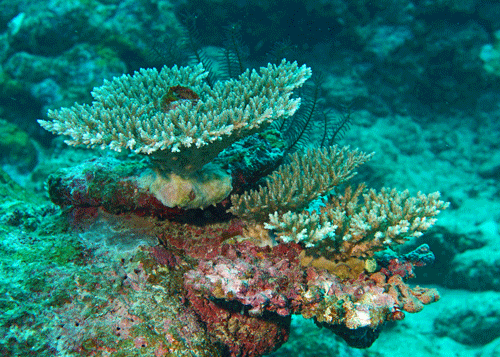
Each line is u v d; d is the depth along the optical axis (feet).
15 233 8.77
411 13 29.81
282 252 8.60
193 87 9.03
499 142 30.48
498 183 29.22
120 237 8.39
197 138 6.68
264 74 9.07
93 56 25.58
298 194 8.68
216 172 8.34
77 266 7.56
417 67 30.89
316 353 15.92
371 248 8.05
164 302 7.06
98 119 7.28
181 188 7.64
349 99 31.45
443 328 24.47
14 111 26.96
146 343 6.22
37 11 25.29
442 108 32.58
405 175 29.07
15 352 5.92
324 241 8.17
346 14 30.35
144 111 7.73
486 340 22.86
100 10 25.91
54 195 8.95
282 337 8.61
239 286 6.99
